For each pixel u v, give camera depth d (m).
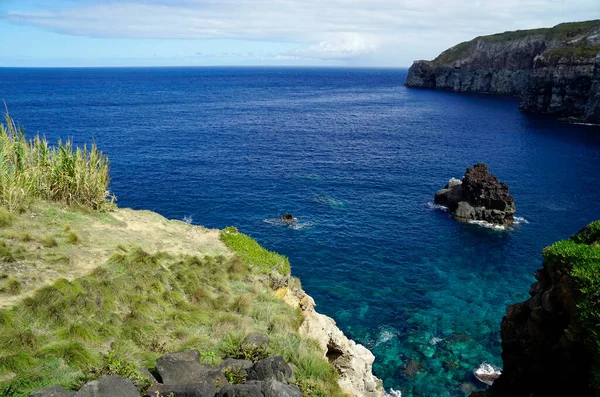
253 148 88.44
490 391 20.58
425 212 55.56
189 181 63.66
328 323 20.95
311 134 107.12
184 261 19.88
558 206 57.50
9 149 22.02
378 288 37.09
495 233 49.00
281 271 22.80
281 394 10.50
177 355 12.27
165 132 101.69
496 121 128.38
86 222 22.09
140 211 26.84
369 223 51.22
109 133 96.75
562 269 16.83
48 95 191.12
